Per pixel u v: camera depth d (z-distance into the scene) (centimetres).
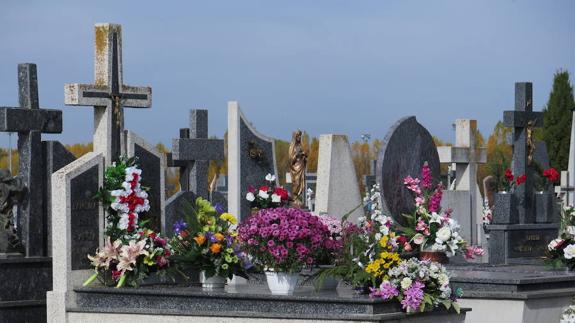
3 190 1702
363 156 5828
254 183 2242
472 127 2980
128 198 1598
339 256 1458
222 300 1420
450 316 1426
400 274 1381
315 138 5462
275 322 1373
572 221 2077
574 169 3859
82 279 1561
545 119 5809
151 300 1481
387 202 2238
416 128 2330
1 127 1719
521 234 2467
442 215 2095
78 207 1562
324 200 2227
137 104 1719
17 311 1680
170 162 2836
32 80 1772
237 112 2216
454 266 2059
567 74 5806
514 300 1688
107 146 1672
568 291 1741
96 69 1695
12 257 1692
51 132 1767
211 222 1591
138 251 1546
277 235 1424
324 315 1347
